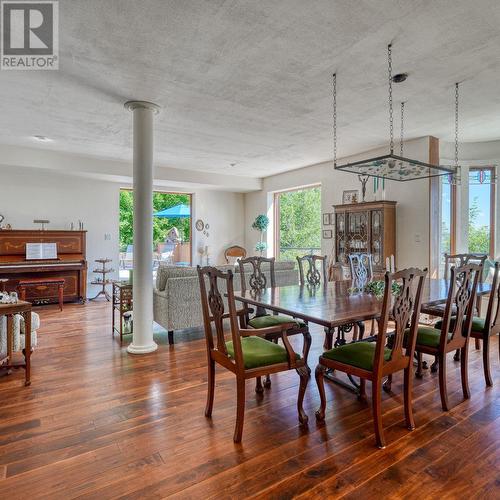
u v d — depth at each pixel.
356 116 4.12
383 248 5.21
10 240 5.87
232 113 4.00
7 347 2.99
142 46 2.59
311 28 2.37
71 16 2.23
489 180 5.33
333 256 6.28
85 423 2.24
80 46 2.58
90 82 3.19
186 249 8.93
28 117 4.11
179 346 3.87
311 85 3.26
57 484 1.68
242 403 2.05
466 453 1.93
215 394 2.68
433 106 3.81
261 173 7.73
